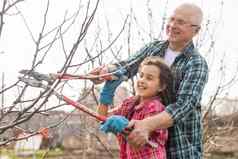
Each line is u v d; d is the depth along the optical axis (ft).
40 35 13.38
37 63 13.50
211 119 26.50
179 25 14.42
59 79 13.19
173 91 13.98
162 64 13.73
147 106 13.60
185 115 13.58
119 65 15.25
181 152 14.15
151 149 13.20
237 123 30.66
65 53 13.55
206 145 26.81
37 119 18.93
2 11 13.00
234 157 49.96
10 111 13.84
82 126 26.40
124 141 14.01
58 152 56.70
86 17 13.00
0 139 14.96
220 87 24.98
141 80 13.70
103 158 40.86
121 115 14.26
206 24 25.55
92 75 14.60
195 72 14.15
